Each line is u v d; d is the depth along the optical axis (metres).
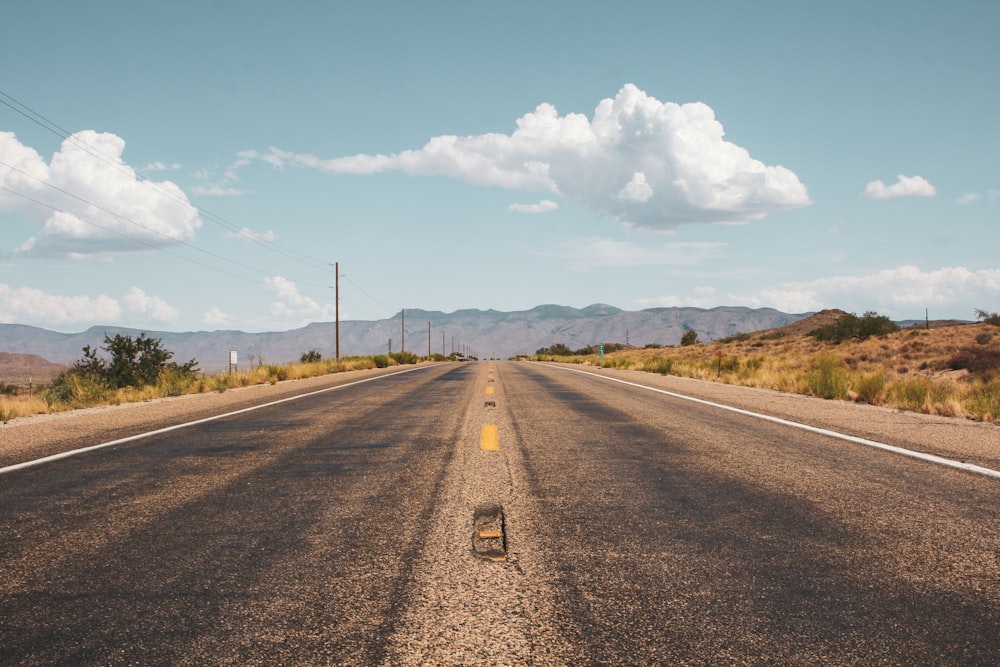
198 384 20.06
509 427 9.45
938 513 4.60
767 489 5.37
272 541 3.92
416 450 7.41
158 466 6.52
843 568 3.45
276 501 4.97
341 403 13.86
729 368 30.36
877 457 6.91
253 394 17.31
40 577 3.33
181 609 2.90
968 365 27.19
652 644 2.56
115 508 4.79
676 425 9.68
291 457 6.98
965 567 3.48
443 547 3.78
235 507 4.79
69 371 21.80
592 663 2.40
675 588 3.15
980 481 5.70
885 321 49.22
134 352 22.08
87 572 3.40
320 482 5.66
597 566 3.46
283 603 2.96
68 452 7.46
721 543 3.88
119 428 9.79
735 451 7.30
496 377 26.27
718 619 2.80
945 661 2.44
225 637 2.62
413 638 2.61
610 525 4.27
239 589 3.14
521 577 3.29
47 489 5.48
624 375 28.27
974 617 2.84
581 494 5.18
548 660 2.42
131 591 3.12
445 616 2.82
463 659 2.43
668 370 30.94
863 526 4.26
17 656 2.47
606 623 2.75
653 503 4.88
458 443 7.90
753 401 13.89
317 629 2.70
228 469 6.32
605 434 8.70
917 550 3.76
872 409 12.19
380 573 3.36
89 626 2.73
